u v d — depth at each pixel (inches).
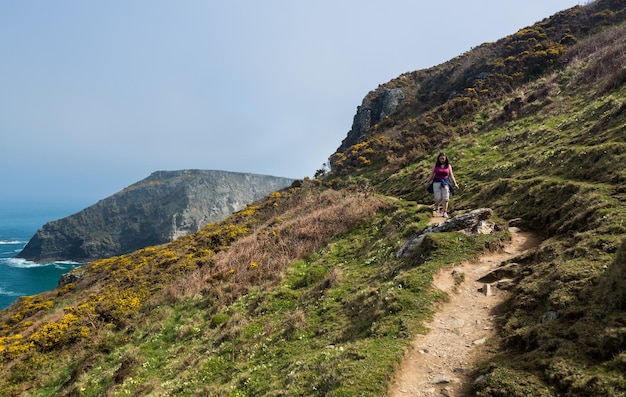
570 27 1884.8
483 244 479.5
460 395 250.2
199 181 6392.7
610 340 222.1
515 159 854.5
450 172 636.7
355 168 1721.2
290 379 339.9
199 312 788.0
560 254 371.2
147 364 626.5
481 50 2336.4
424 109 2044.8
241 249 1121.4
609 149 562.3
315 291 609.0
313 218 1086.4
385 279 521.7
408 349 308.7
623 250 270.7
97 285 1423.5
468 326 336.8
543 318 288.4
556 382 219.3
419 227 666.2
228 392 388.8
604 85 1013.2
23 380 759.7
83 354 800.3
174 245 1739.7
